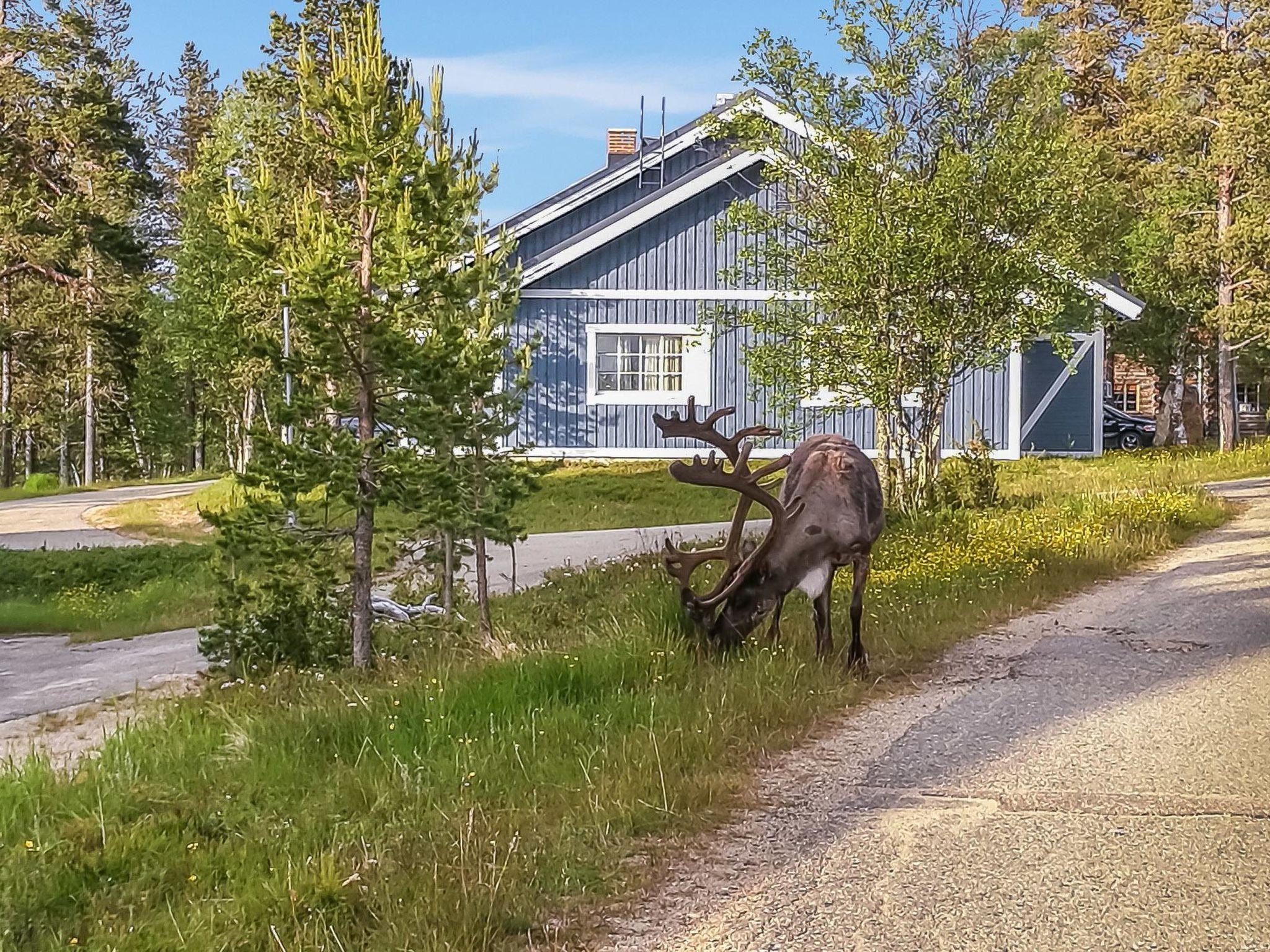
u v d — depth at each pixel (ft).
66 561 76.33
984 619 34.96
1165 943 14.89
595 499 76.07
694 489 76.48
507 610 46.29
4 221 139.03
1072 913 15.80
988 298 53.11
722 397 83.92
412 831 19.85
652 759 22.24
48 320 159.63
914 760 22.70
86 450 177.06
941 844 18.39
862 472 30.19
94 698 41.45
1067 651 30.78
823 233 56.75
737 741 23.77
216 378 153.28
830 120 55.67
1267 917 15.49
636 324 84.33
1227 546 46.73
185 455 239.71
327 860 17.93
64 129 148.36
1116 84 141.38
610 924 16.17
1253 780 20.70
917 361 55.26
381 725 26.58
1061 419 95.20
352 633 38.86
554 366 84.79
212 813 22.81
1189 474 77.30
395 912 16.39
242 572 42.80
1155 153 125.08
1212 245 98.58
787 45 56.03
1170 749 22.61
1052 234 54.80
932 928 15.55
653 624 31.73
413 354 36.32
